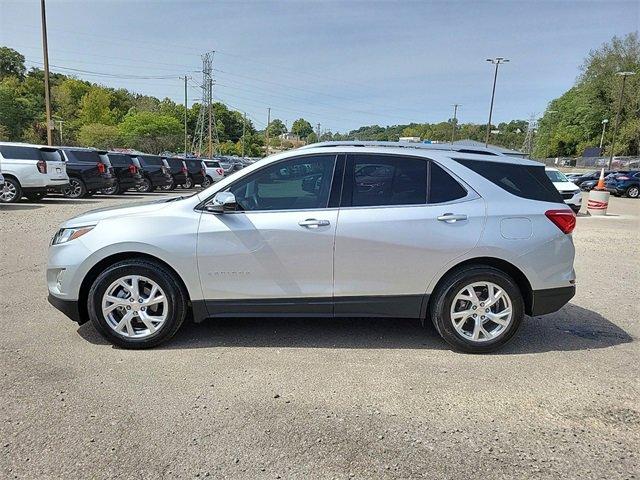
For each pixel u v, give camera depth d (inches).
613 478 99.4
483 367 151.4
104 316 157.0
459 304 160.6
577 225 528.1
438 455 106.5
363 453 106.8
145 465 101.2
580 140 3093.0
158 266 157.5
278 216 156.9
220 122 4783.5
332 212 157.2
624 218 622.2
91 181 685.9
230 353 158.4
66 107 3700.8
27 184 571.8
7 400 125.3
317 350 162.2
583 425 119.2
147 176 871.1
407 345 168.2
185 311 161.6
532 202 163.5
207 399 128.5
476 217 157.9
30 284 231.8
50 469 99.2
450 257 157.5
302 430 115.2
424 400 130.3
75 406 123.3
